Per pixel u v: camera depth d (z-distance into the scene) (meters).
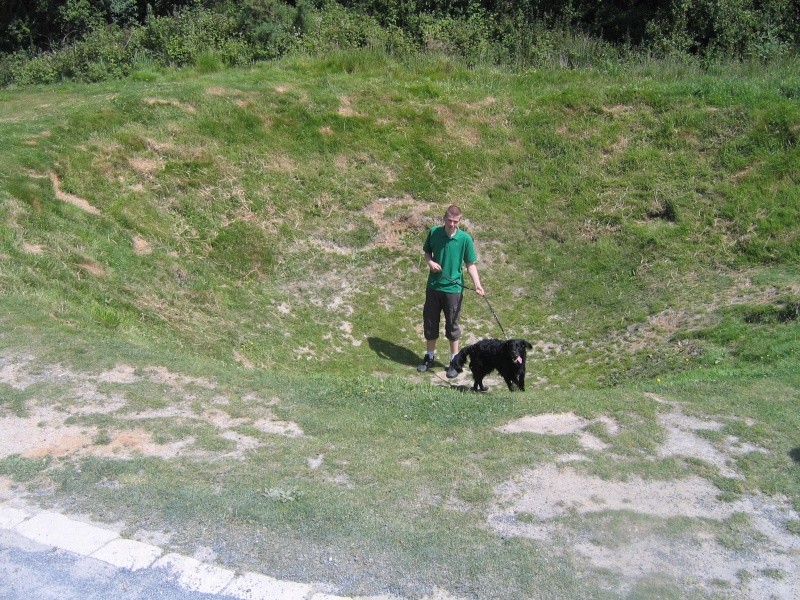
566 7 19.56
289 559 4.44
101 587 4.23
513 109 14.82
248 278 11.02
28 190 10.42
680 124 13.86
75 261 9.48
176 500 4.98
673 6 18.64
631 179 13.00
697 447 5.98
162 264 10.43
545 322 10.54
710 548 4.72
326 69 16.66
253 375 7.36
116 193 11.60
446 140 14.10
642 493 5.30
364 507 4.97
